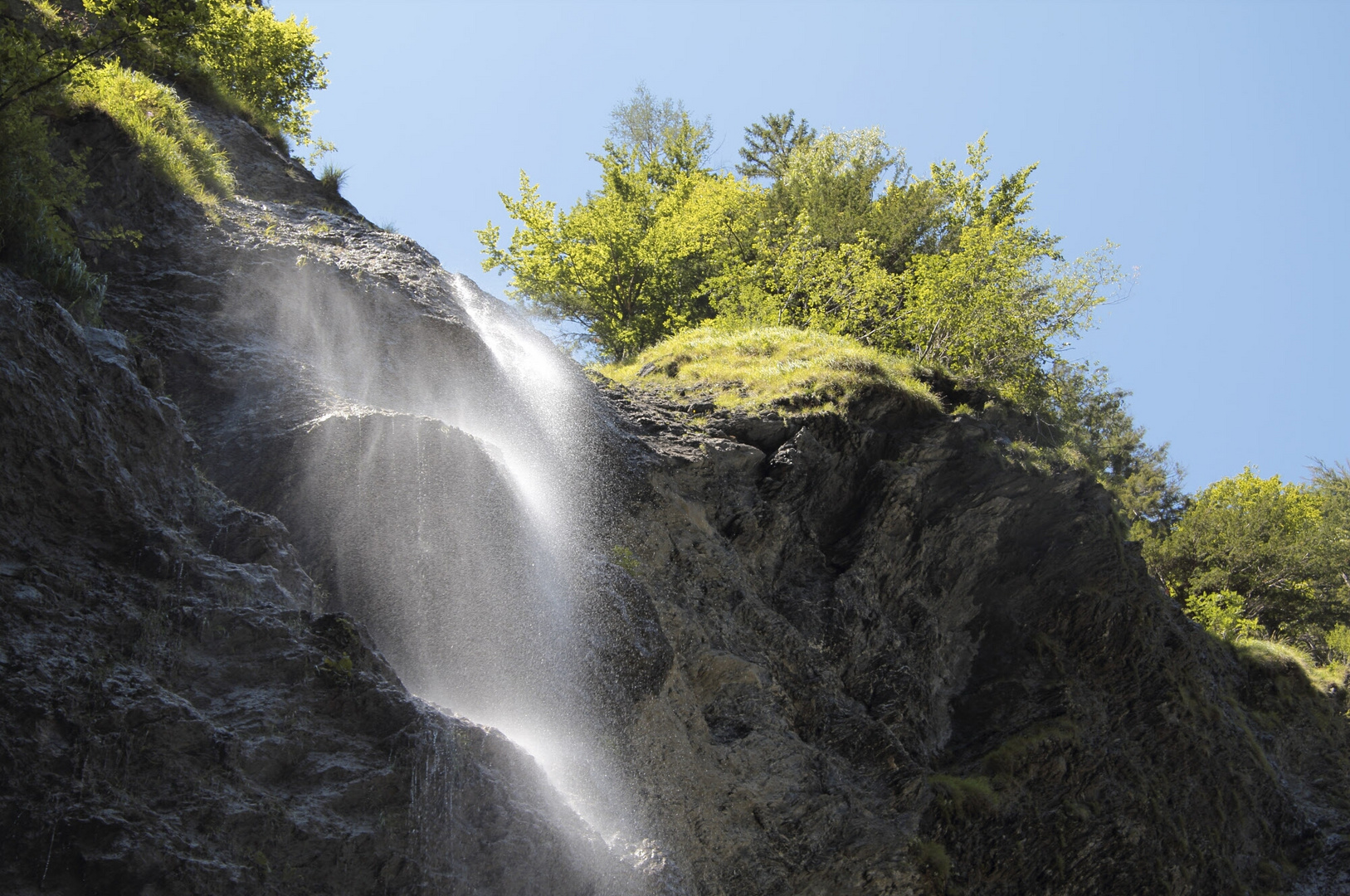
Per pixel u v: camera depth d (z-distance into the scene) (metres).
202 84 15.08
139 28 9.51
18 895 4.52
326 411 8.53
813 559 13.57
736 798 10.02
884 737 11.77
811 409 14.63
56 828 4.70
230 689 5.76
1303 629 31.98
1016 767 14.16
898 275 26.27
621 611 9.42
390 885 5.56
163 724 5.24
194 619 5.89
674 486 12.19
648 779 9.03
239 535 6.85
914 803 11.71
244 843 5.19
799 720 11.52
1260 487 34.69
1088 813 14.77
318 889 5.33
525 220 28.16
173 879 4.84
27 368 6.15
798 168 30.23
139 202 10.29
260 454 7.98
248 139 14.30
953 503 15.27
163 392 7.82
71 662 5.23
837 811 10.87
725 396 14.98
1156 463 41.06
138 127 10.67
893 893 11.16
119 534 6.14
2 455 5.79
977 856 13.02
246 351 9.23
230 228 10.99
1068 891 14.22
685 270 27.91
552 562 9.20
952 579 15.35
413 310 11.17
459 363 11.11
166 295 9.51
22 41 8.95
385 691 6.13
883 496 14.34
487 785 6.23
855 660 12.91
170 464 6.95
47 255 7.52
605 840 7.52
